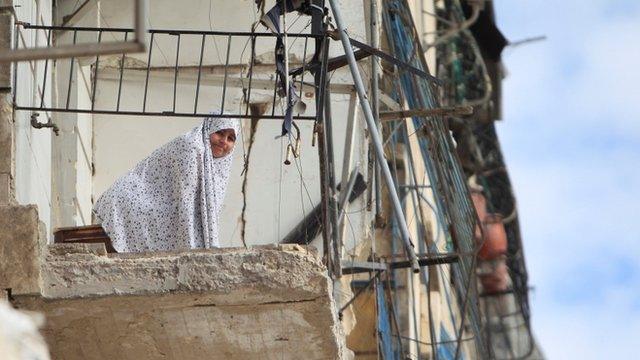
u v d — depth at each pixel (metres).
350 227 36.34
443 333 46.75
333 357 26.06
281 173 37.66
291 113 27.66
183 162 27.70
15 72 26.64
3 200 25.78
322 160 28.50
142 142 37.41
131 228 27.38
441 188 36.06
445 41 59.84
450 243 40.62
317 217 37.38
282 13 28.75
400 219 28.94
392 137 38.88
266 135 37.72
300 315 25.56
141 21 17.27
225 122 28.11
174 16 38.09
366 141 37.34
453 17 60.69
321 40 28.88
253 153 37.72
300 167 37.66
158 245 27.39
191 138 27.92
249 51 37.62
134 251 27.22
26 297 24.91
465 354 48.81
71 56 17.34
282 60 28.41
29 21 29.22
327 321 25.62
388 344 38.78
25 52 17.20
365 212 36.41
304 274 25.28
